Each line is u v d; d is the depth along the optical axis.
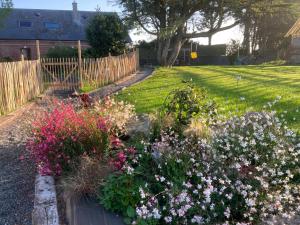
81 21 42.84
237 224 3.31
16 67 12.40
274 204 3.58
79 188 4.00
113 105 7.07
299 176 4.29
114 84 18.22
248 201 3.44
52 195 4.11
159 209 3.48
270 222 3.43
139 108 9.34
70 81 17.84
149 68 29.61
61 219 3.75
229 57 42.84
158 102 10.11
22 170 5.54
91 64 18.08
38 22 41.12
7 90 11.29
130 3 31.00
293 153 4.29
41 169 4.67
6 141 7.38
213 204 3.43
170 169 4.09
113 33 29.52
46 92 16.84
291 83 14.30
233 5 30.44
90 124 4.98
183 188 3.72
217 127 5.21
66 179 4.35
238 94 11.41
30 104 13.09
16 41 38.97
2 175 5.39
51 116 5.51
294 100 9.62
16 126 8.93
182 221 3.40
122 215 3.66
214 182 3.83
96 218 3.61
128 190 3.75
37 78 15.81
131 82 18.91
